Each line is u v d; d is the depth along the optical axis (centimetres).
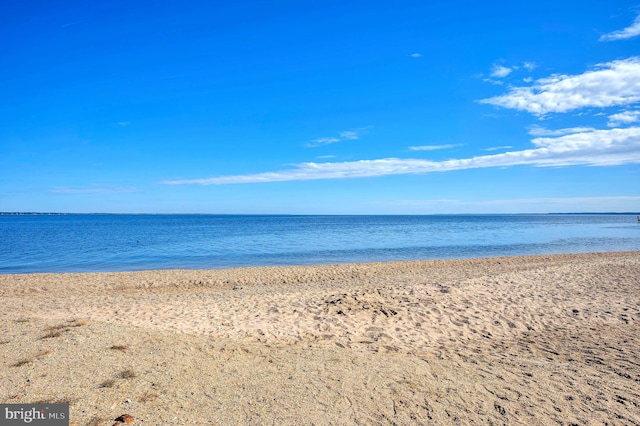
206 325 786
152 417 388
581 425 412
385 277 1625
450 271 1762
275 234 4753
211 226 7262
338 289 1241
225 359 558
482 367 575
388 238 4106
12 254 2600
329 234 4775
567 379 534
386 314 888
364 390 473
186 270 1856
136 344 586
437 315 890
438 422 408
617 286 1222
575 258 2256
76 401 405
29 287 1467
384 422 405
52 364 489
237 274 1745
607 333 793
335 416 411
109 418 380
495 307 959
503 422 412
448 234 4794
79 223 8956
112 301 1098
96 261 2286
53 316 832
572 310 954
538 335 785
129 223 9075
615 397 479
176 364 520
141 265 2145
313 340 709
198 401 426
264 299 1055
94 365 495
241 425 384
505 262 2109
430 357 626
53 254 2605
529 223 9094
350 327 797
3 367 474
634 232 5231
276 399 440
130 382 455
